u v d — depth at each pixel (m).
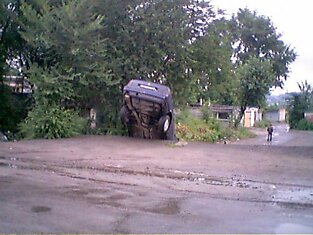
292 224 5.66
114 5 18.69
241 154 13.16
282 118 82.38
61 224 5.22
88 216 5.64
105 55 17.89
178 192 7.44
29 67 17.45
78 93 17.97
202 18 19.89
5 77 19.16
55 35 16.73
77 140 15.40
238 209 6.37
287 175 9.55
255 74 42.59
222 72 21.27
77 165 9.93
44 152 11.94
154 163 10.59
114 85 18.47
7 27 19.09
